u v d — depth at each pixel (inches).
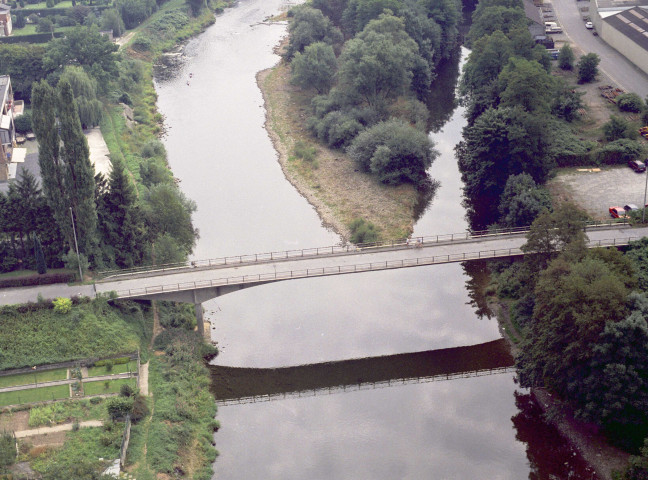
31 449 4407.0
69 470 4116.6
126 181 6210.6
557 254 5497.1
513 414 5241.1
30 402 4822.8
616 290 4714.6
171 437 4717.0
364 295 6481.3
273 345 5905.5
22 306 5428.2
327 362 5733.3
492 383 5526.6
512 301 6225.4
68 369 5147.6
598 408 4650.6
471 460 4869.6
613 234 6264.8
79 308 5472.4
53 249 5910.4
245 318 6220.5
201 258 6791.3
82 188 5733.3
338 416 5255.9
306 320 6190.9
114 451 4451.3
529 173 7465.6
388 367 5684.1
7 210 5812.0
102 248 6067.9
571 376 4739.2
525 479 4722.0
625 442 4778.5
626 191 7470.5
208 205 7760.8
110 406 4680.1
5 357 5137.8
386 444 5012.3
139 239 6240.2
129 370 5162.4
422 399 5403.5
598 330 4606.3
